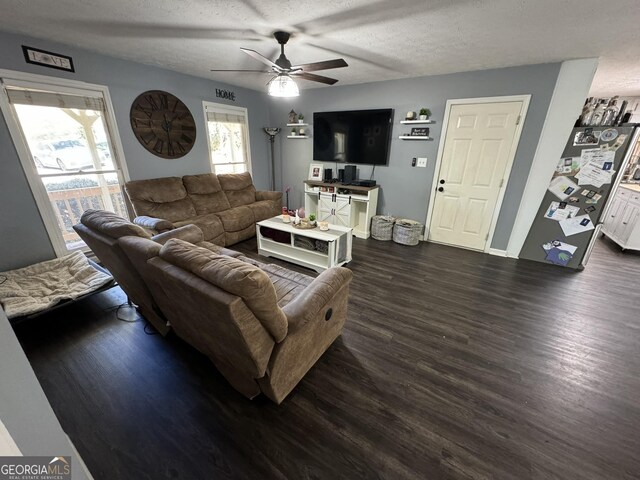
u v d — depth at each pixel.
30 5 1.88
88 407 1.47
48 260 2.82
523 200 3.36
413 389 1.61
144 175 3.54
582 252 3.18
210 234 3.52
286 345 1.33
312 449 1.28
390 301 2.53
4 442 0.61
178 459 1.24
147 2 1.84
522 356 1.87
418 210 4.17
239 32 2.34
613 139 2.80
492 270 3.19
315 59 3.04
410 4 1.83
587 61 2.73
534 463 1.23
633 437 1.35
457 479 1.17
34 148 2.74
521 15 1.93
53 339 1.98
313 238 3.07
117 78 3.09
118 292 2.62
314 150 4.88
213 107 4.23
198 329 1.42
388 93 3.95
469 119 3.46
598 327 2.17
